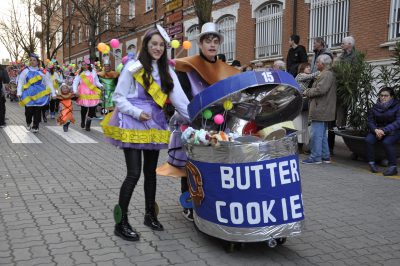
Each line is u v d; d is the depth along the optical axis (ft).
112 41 12.85
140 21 76.38
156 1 64.28
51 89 36.35
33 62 34.96
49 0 92.99
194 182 12.10
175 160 13.74
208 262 11.33
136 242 12.53
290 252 12.14
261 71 11.20
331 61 23.90
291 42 31.76
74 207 15.64
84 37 110.73
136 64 12.15
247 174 11.03
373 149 22.57
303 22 40.65
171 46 13.87
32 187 18.22
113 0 67.82
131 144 12.26
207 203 11.74
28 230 13.21
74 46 121.29
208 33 13.25
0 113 38.27
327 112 23.73
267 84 11.40
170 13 43.73
